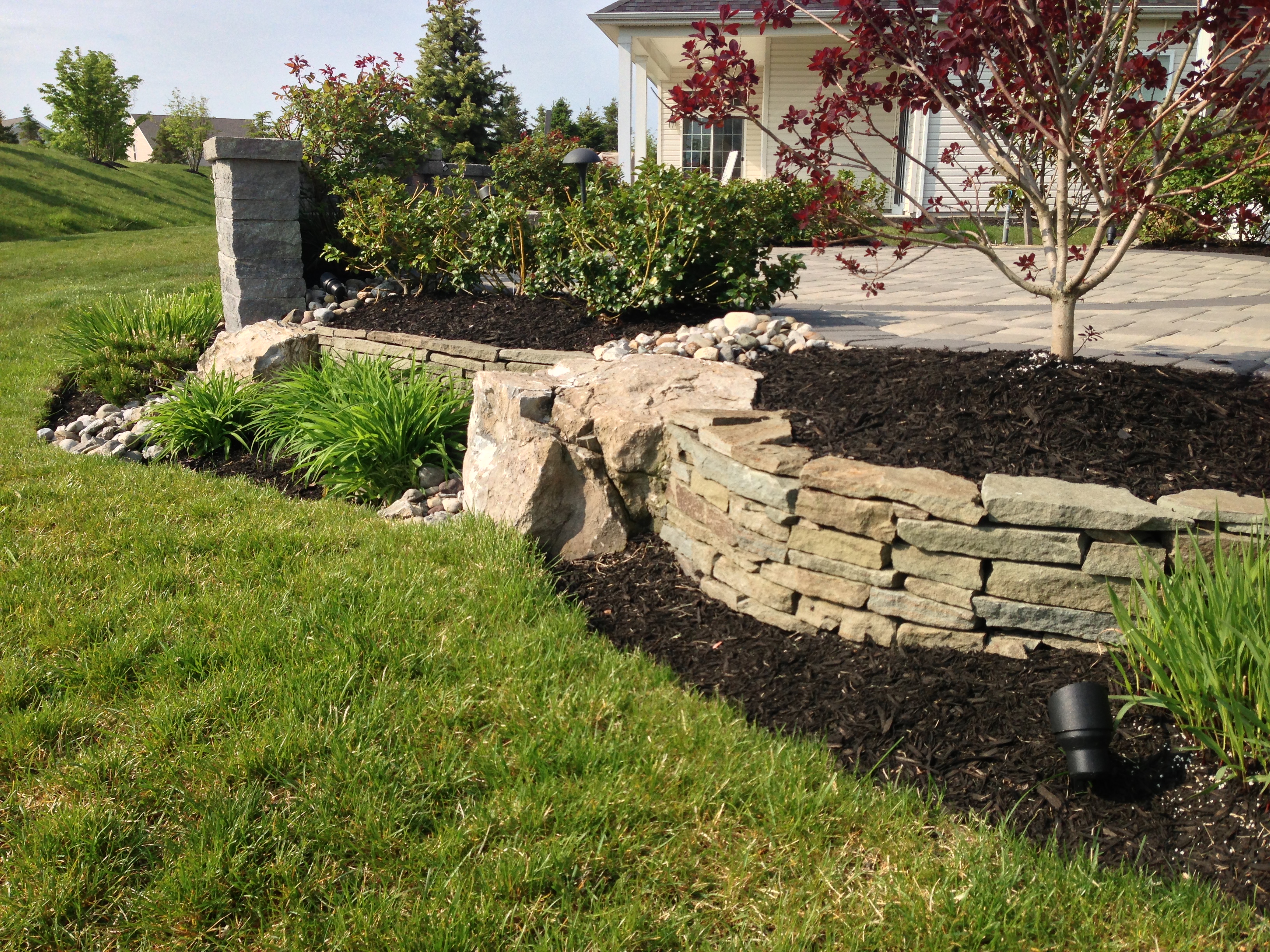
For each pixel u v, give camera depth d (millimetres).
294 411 5633
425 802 2324
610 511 4078
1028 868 2113
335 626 3121
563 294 6500
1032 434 3223
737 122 17359
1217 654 2369
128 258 16203
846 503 3057
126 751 2500
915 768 2510
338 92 8070
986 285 8836
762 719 2785
